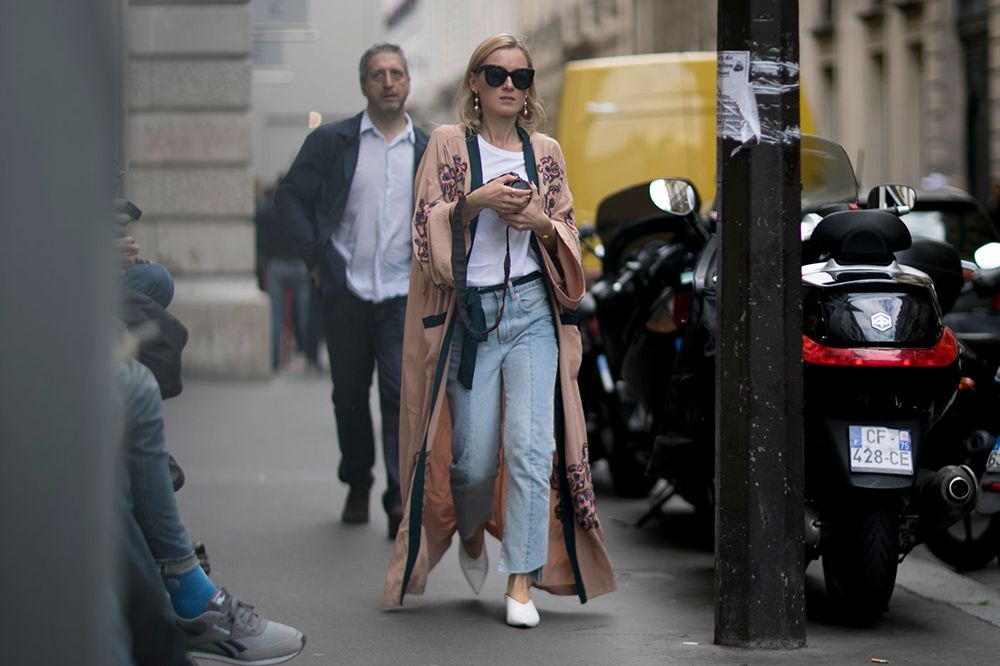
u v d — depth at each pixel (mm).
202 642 7328
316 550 12438
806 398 9367
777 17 8641
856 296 9344
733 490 8836
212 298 28766
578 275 9633
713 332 10625
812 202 11375
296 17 31516
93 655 3621
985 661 8750
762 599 8891
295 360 37031
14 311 3443
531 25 90000
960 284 11281
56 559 3539
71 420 3576
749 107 8625
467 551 10258
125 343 6879
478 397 9727
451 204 9641
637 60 22562
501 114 9727
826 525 9367
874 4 50188
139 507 7027
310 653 8977
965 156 45188
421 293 9922
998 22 42500
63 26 3547
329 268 12875
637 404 15453
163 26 27734
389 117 12820
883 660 8719
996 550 11945
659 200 11195
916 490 9492
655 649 9000
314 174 12891
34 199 3482
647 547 12953
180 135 28188
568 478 9734
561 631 9602
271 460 18047
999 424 10852
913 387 9266
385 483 16406
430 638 9383
